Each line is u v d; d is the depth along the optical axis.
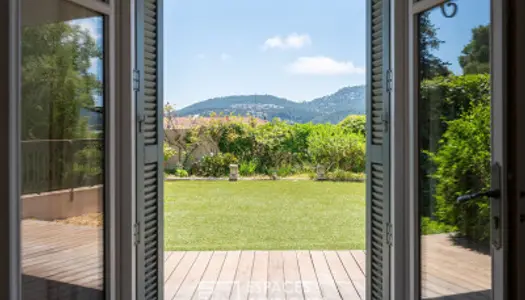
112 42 2.32
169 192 10.84
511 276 1.33
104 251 2.31
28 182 1.81
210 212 9.14
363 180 11.87
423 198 2.22
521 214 1.30
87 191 2.20
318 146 11.96
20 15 1.67
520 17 1.29
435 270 2.09
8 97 1.58
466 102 1.78
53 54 1.96
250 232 7.69
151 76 2.64
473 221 1.73
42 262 1.89
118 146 2.37
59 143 2.01
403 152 2.37
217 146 11.98
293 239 7.26
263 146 11.99
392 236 2.42
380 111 2.58
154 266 2.67
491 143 1.43
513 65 1.31
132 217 2.38
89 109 2.21
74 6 2.09
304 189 11.15
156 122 2.70
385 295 2.50
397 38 2.36
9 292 1.58
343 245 6.87
